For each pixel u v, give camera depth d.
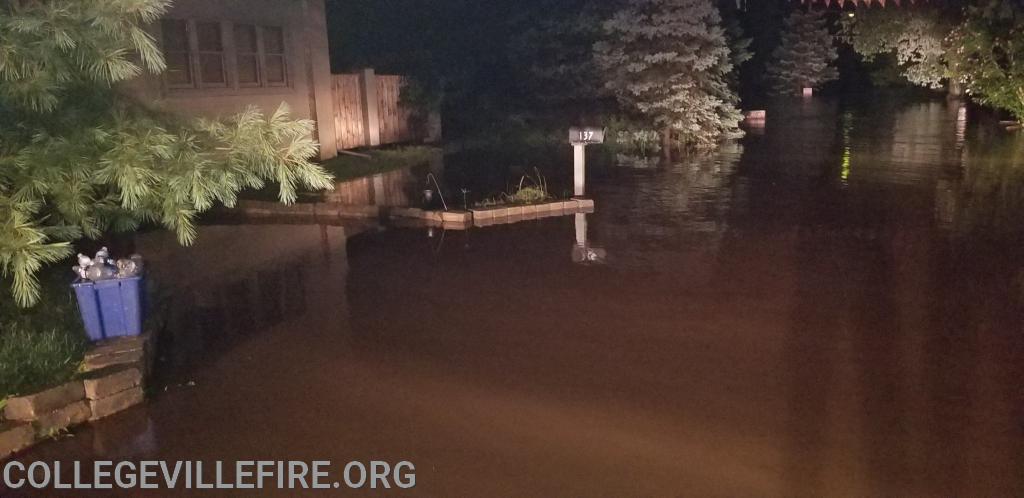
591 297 7.95
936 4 31.12
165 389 6.02
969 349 6.51
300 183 13.84
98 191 6.73
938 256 9.26
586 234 10.57
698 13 19.78
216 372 6.30
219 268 9.12
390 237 10.62
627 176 15.35
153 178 5.85
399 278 8.70
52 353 5.77
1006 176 14.52
